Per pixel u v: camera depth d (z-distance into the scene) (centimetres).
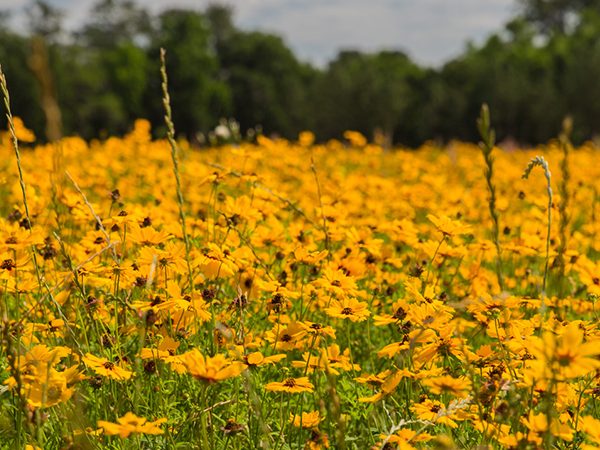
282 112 6994
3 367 302
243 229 434
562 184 230
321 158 1188
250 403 277
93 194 711
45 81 216
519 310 392
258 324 373
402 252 553
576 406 274
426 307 287
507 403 226
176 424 288
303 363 290
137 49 6512
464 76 6644
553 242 465
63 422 263
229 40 7638
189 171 623
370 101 6412
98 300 304
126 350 330
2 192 661
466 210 673
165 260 324
